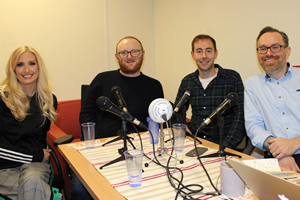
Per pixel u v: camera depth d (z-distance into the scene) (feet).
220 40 8.27
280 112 5.45
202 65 6.68
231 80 6.57
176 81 10.75
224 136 6.48
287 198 2.37
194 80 6.99
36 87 5.91
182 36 10.03
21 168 5.15
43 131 5.93
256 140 5.25
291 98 5.35
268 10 6.73
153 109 3.97
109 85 6.89
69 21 9.83
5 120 5.33
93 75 10.57
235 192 2.90
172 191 3.06
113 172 3.67
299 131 5.24
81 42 10.16
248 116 5.80
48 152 5.65
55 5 9.50
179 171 3.66
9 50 8.89
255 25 7.11
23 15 8.98
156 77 12.17
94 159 4.23
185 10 9.72
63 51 9.84
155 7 11.66
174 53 10.64
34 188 4.58
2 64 8.82
